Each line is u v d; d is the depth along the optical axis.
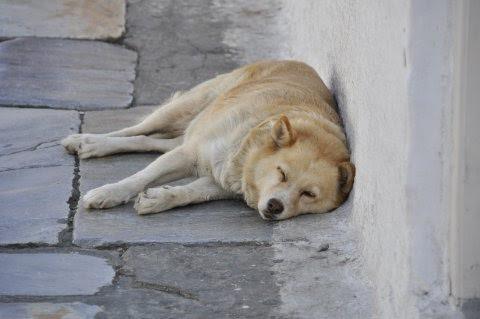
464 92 6.36
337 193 9.02
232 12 15.74
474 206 6.51
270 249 8.37
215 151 9.59
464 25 6.29
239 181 9.48
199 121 10.38
